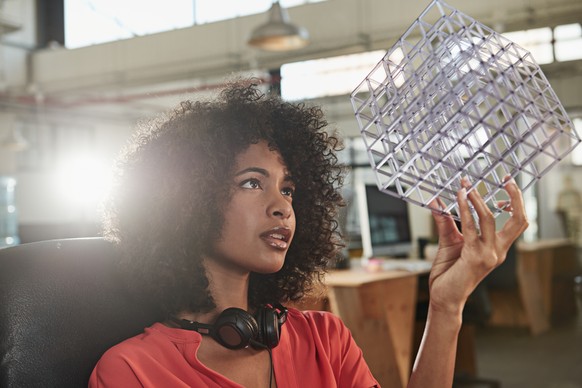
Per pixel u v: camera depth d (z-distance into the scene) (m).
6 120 12.90
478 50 0.68
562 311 6.86
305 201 1.05
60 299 0.90
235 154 0.89
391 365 3.51
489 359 4.80
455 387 3.93
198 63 10.56
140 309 0.97
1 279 0.88
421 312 3.83
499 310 6.03
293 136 1.00
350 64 10.70
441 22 0.73
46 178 12.16
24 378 0.85
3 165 12.76
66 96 12.73
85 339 0.91
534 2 7.97
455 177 0.72
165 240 0.89
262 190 0.89
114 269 0.96
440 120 0.73
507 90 0.65
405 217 4.21
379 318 3.54
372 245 3.82
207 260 0.90
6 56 11.88
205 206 0.87
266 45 6.77
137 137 0.97
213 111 0.94
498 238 0.83
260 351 0.91
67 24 12.05
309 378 0.96
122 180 0.92
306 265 1.07
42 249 0.93
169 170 0.89
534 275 6.05
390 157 0.72
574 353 4.93
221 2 10.40
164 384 0.82
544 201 10.38
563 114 0.69
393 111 0.74
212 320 0.90
